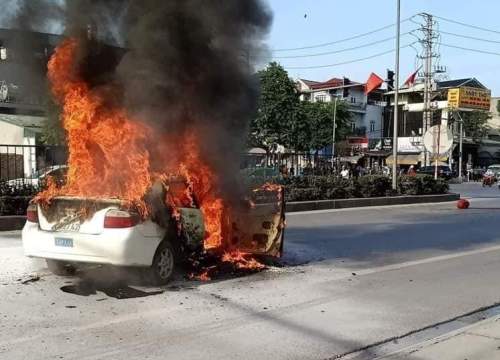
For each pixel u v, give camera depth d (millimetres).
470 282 7574
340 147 53656
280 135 34062
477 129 64250
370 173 26125
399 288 7113
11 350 4508
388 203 20750
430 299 6590
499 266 8805
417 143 62531
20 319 5336
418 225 14234
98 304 5910
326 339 5047
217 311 5805
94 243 6215
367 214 17094
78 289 6473
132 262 6289
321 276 7688
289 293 6656
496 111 73812
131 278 6953
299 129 34375
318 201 18438
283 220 8117
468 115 64062
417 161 61312
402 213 17609
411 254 9766
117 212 6266
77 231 6367
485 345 4734
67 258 6348
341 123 52625
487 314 6051
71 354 4449
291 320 5582
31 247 6566
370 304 6289
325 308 6066
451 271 8320
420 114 64812
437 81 65062
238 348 4723
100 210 6344
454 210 18906
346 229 13125
